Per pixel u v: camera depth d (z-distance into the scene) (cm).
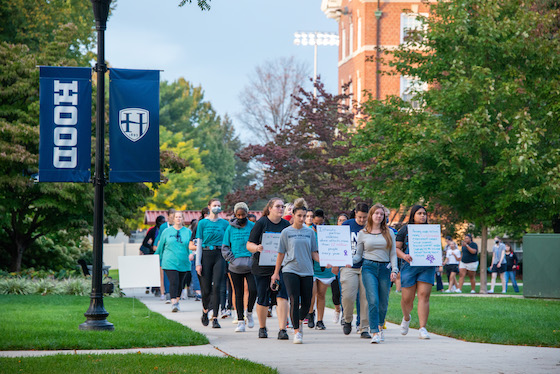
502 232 7156
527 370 1552
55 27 6812
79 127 2156
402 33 8031
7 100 4456
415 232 2114
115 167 2177
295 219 2053
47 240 5216
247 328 2402
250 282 2308
